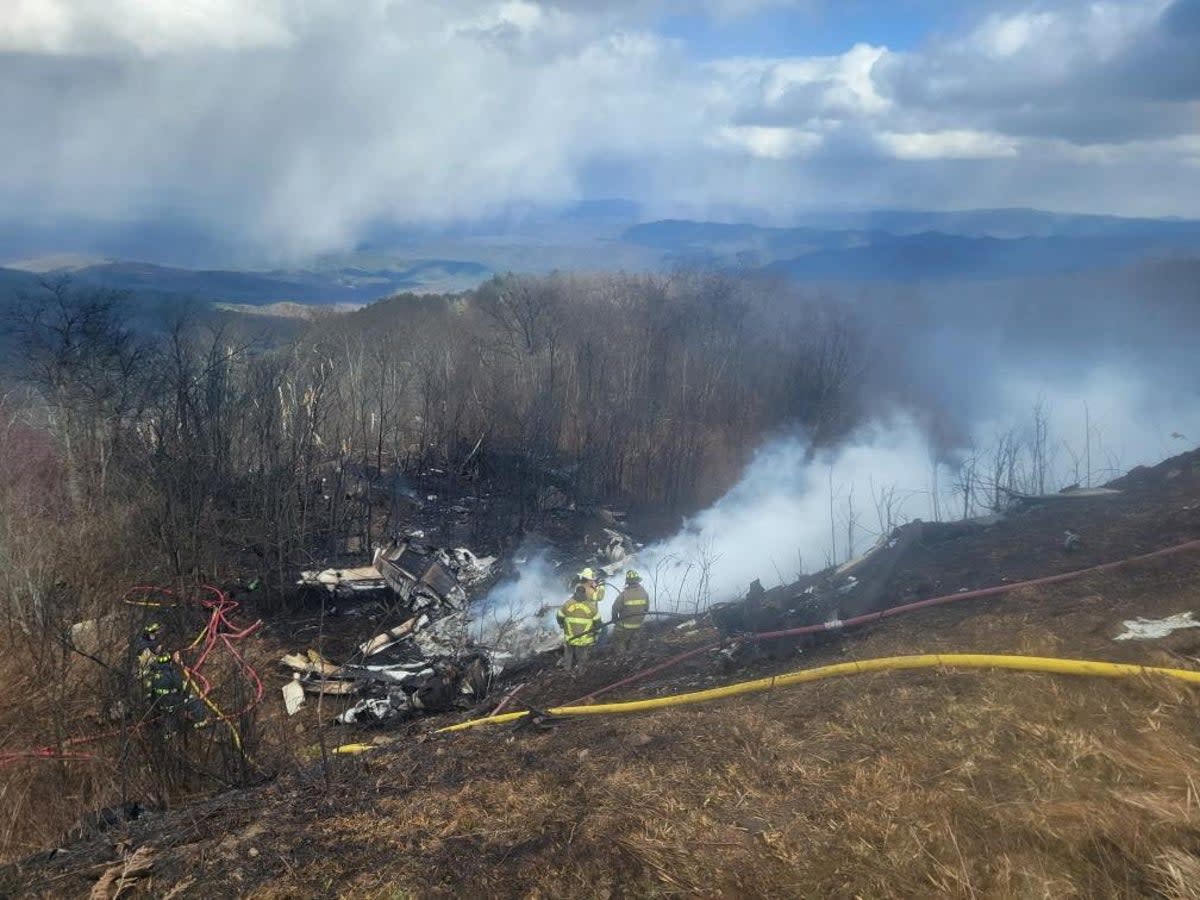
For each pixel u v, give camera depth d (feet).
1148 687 18.57
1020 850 14.28
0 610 45.09
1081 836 14.12
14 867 21.76
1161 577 25.32
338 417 92.02
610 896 15.64
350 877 17.70
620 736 22.79
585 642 41.32
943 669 22.02
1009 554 31.12
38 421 77.36
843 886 14.49
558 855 17.13
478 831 18.75
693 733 21.86
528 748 23.56
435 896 16.53
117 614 47.14
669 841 16.85
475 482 88.63
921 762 17.83
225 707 35.14
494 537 76.02
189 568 63.31
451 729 29.04
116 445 73.87
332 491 79.61
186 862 19.53
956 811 15.71
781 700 23.17
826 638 28.55
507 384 110.52
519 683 42.78
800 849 15.80
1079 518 33.76
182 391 76.07
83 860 21.39
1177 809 14.15
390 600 64.13
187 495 67.56
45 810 29.48
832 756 18.99
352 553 71.77
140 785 28.99
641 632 46.24
